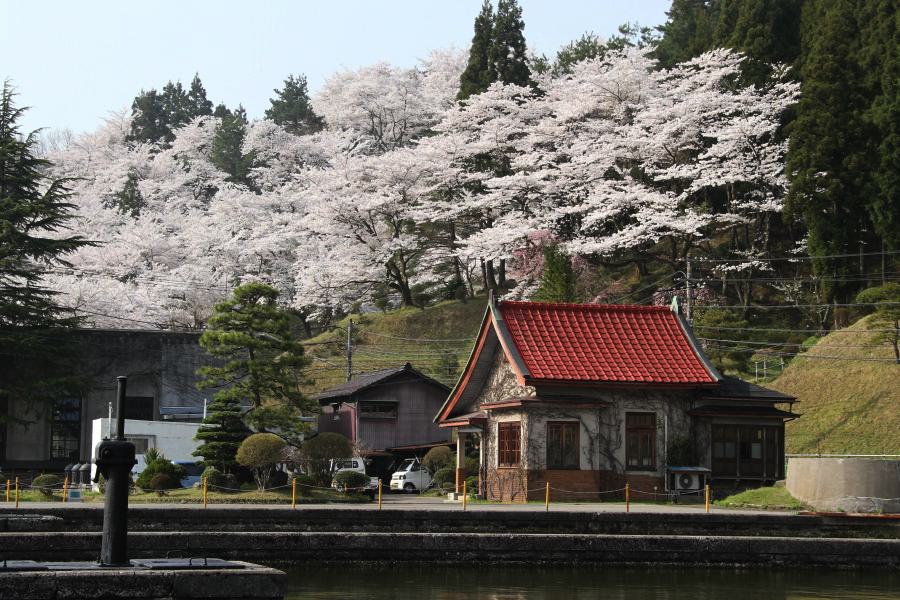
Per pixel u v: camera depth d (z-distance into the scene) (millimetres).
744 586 21516
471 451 42219
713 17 90000
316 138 101312
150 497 29891
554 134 74125
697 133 68500
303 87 119938
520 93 76188
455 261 75188
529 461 31188
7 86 53125
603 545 23484
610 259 71062
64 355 46000
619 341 33750
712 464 32844
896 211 56531
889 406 46375
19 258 48750
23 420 44688
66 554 20391
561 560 23312
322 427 50375
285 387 35250
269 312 35594
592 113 75438
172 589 11375
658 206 63875
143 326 66688
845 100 60031
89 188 101438
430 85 102625
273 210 86000
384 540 22766
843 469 27078
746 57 68562
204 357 48875
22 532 21031
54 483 37250
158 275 73000
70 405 46969
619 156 69750
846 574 23688
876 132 58531
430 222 76688
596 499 31406
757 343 54156
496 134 72812
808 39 69938
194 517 23219
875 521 25859
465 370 34969
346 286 73938
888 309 46344
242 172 103000
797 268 65188
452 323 69250
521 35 81000
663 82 76688
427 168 72188
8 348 44688
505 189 69688
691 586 21312
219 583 11500
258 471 32500
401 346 67812
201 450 33000
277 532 22703
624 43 89375
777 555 24094
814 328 60406
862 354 51594
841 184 57156
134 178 102000
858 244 58969
